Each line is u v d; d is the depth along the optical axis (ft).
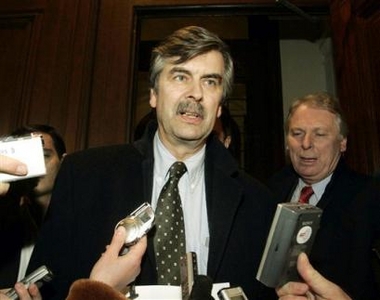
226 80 2.78
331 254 3.38
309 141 3.91
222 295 1.65
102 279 1.67
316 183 4.08
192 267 1.75
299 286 1.73
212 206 2.67
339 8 4.67
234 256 2.59
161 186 2.67
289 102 8.25
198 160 2.78
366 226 3.25
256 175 8.04
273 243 1.71
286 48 8.54
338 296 1.67
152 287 1.87
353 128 4.35
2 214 3.02
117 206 2.51
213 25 8.44
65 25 4.99
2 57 4.99
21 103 4.81
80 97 4.75
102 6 5.07
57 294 2.28
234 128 8.22
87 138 4.70
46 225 2.44
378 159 4.12
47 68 4.87
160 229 2.38
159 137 2.81
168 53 2.56
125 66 4.87
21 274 3.12
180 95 2.55
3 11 5.11
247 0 4.99
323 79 8.32
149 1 5.03
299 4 5.01
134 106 4.93
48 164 3.58
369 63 4.32
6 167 1.48
